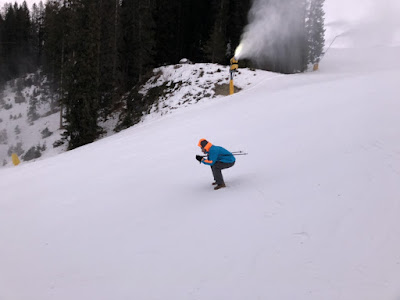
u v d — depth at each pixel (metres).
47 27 35.19
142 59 29.20
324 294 3.21
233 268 3.93
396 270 3.29
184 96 23.45
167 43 35.41
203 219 5.29
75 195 7.89
